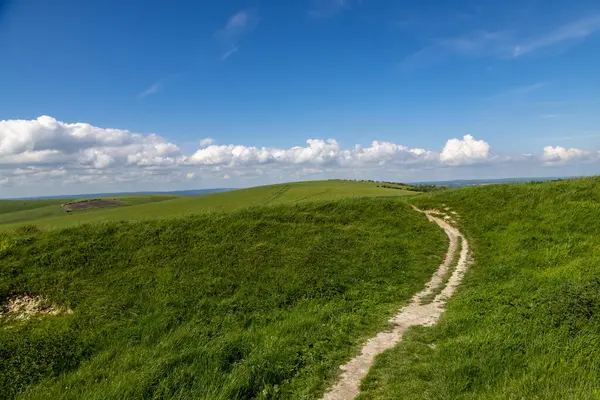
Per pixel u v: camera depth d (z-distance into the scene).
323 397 8.32
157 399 8.39
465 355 8.77
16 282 15.70
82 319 13.20
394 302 14.17
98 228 20.62
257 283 15.58
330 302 14.20
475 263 17.86
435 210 26.52
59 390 9.27
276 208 25.25
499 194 26.50
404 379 8.58
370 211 25.48
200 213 24.12
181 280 15.85
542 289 12.40
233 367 9.65
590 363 7.68
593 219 20.12
